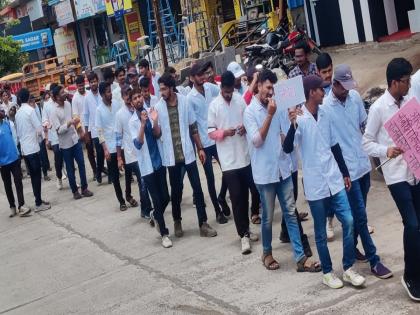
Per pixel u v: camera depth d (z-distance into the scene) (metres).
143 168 7.95
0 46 23.38
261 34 17.05
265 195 6.49
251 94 7.34
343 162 5.78
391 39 14.52
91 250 8.69
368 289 5.74
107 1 25.25
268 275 6.57
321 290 5.93
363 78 12.70
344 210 5.74
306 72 7.61
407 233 5.30
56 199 12.20
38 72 21.94
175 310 6.23
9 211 12.02
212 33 21.19
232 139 7.26
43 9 31.19
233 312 5.91
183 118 7.89
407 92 5.29
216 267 7.10
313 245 7.12
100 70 22.09
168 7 23.11
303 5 16.34
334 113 5.88
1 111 11.06
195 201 8.17
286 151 5.87
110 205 10.90
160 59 22.16
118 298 6.83
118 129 9.29
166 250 8.02
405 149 5.18
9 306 7.26
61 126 11.44
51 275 8.02
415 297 5.32
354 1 15.07
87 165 14.70
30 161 11.27
